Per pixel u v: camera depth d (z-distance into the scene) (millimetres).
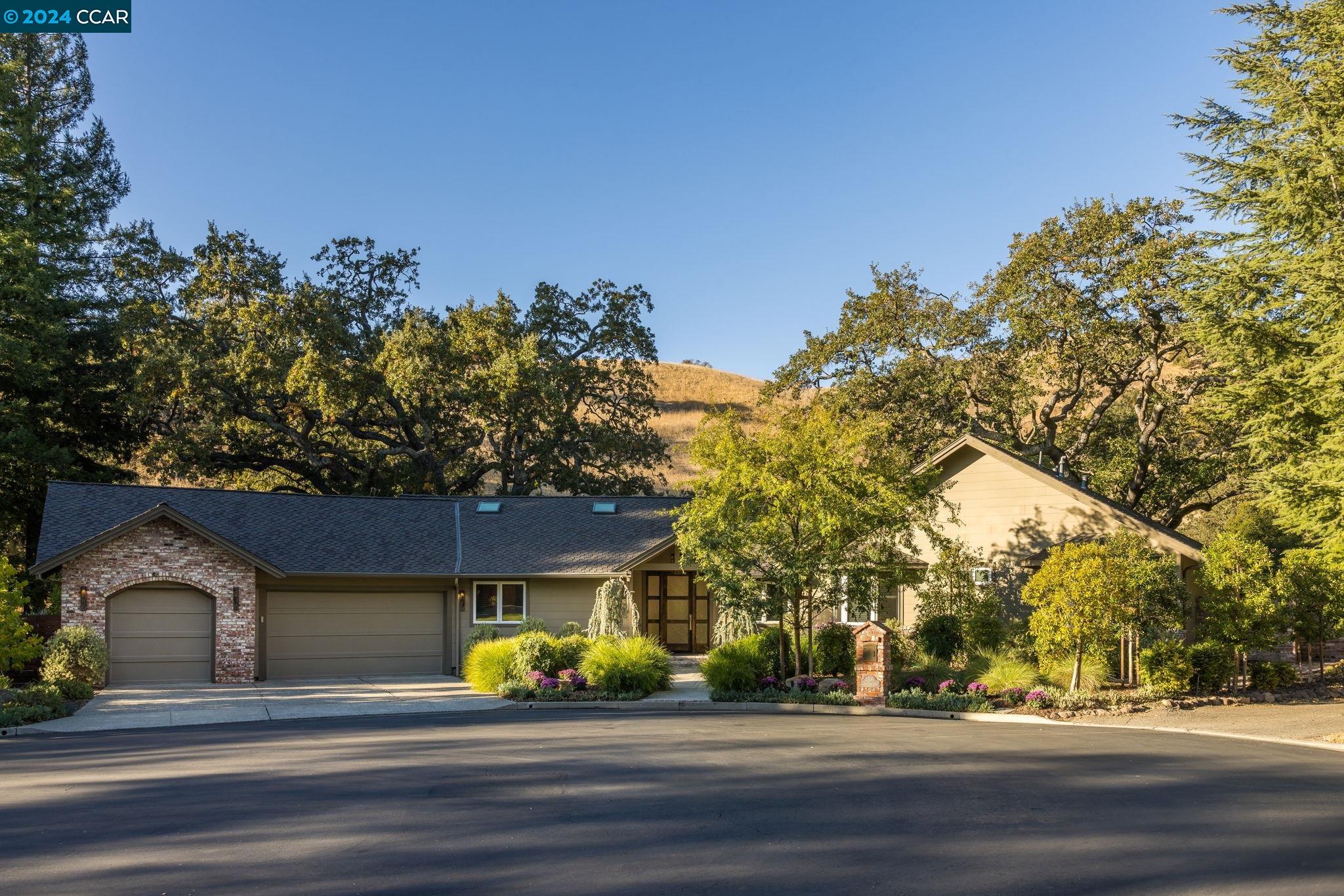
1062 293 36875
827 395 39375
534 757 13273
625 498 33344
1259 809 10219
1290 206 19703
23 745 14938
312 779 11758
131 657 24422
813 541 21625
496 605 28078
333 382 41094
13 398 35719
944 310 38875
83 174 45188
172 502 27891
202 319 42844
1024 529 26609
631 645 21938
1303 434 19922
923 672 21734
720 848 8648
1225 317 20828
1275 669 22703
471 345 43938
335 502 30672
